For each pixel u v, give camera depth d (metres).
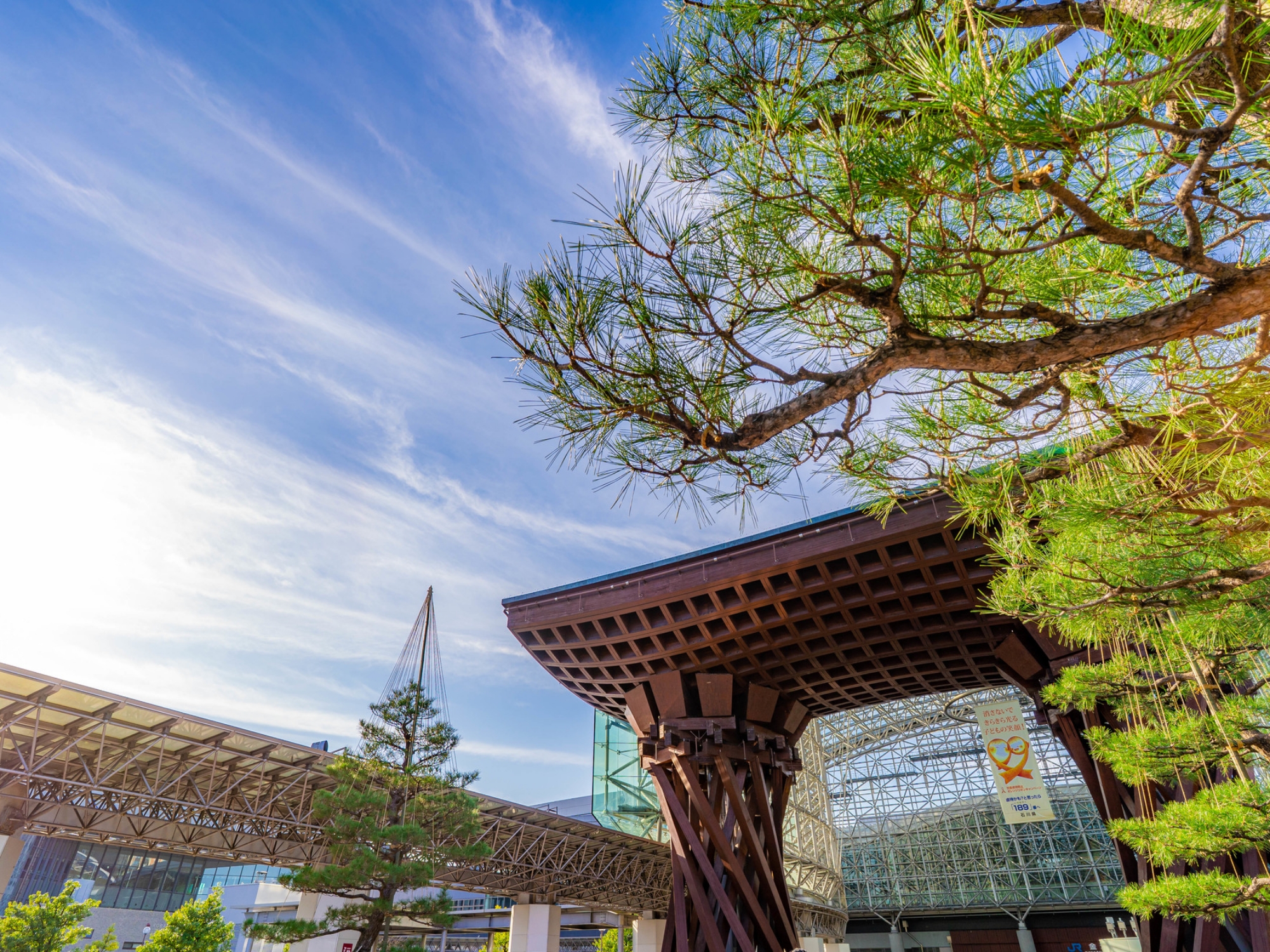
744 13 3.19
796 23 3.20
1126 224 3.18
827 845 57.78
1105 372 4.14
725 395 3.75
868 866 61.41
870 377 3.67
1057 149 2.51
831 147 2.84
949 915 58.06
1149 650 9.05
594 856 37.41
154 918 52.88
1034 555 5.60
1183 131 2.49
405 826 17.28
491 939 55.94
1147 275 3.63
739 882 20.61
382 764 19.25
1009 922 56.00
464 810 19.28
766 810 22.27
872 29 2.95
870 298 3.42
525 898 36.09
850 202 2.92
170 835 23.61
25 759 20.58
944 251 3.04
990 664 23.69
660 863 42.78
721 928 20.78
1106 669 9.48
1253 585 5.34
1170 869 14.85
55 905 24.91
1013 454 4.60
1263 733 7.46
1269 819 6.64
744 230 3.17
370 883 17.30
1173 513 4.52
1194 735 7.84
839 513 20.20
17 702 19.03
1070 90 2.43
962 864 57.75
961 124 2.50
